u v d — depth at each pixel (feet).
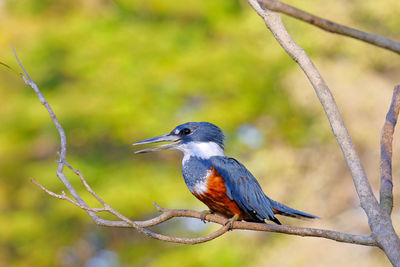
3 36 56.39
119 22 57.52
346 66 53.01
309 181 52.49
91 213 13.05
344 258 48.70
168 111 51.83
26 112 52.21
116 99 51.57
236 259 50.65
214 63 52.26
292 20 50.42
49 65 54.29
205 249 51.90
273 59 53.67
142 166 54.24
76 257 66.54
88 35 54.75
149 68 52.13
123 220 12.28
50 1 59.21
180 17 59.52
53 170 52.42
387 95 50.93
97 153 56.95
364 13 52.90
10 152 54.90
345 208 51.90
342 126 9.71
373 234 9.28
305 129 55.77
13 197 57.62
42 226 55.42
